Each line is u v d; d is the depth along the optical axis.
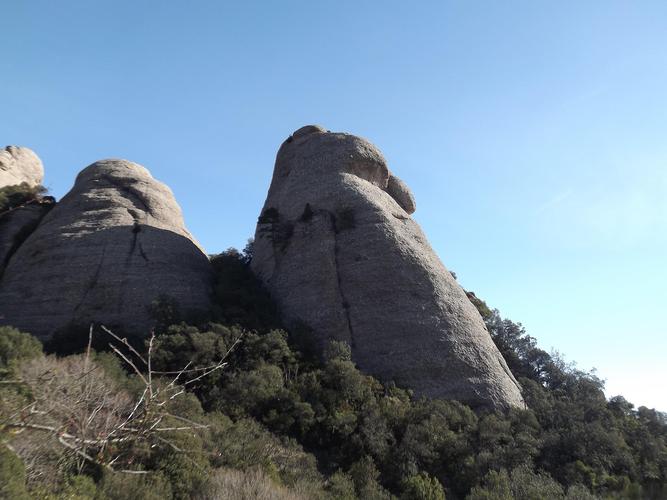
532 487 23.69
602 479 27.03
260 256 49.38
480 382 35.91
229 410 27.27
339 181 48.34
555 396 45.19
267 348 33.53
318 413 28.62
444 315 39.41
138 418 7.70
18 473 10.52
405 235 44.75
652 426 41.53
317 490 21.27
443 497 23.28
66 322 39.75
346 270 42.28
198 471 18.16
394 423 29.19
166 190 55.69
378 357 37.25
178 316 36.69
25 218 54.12
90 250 44.28
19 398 8.55
